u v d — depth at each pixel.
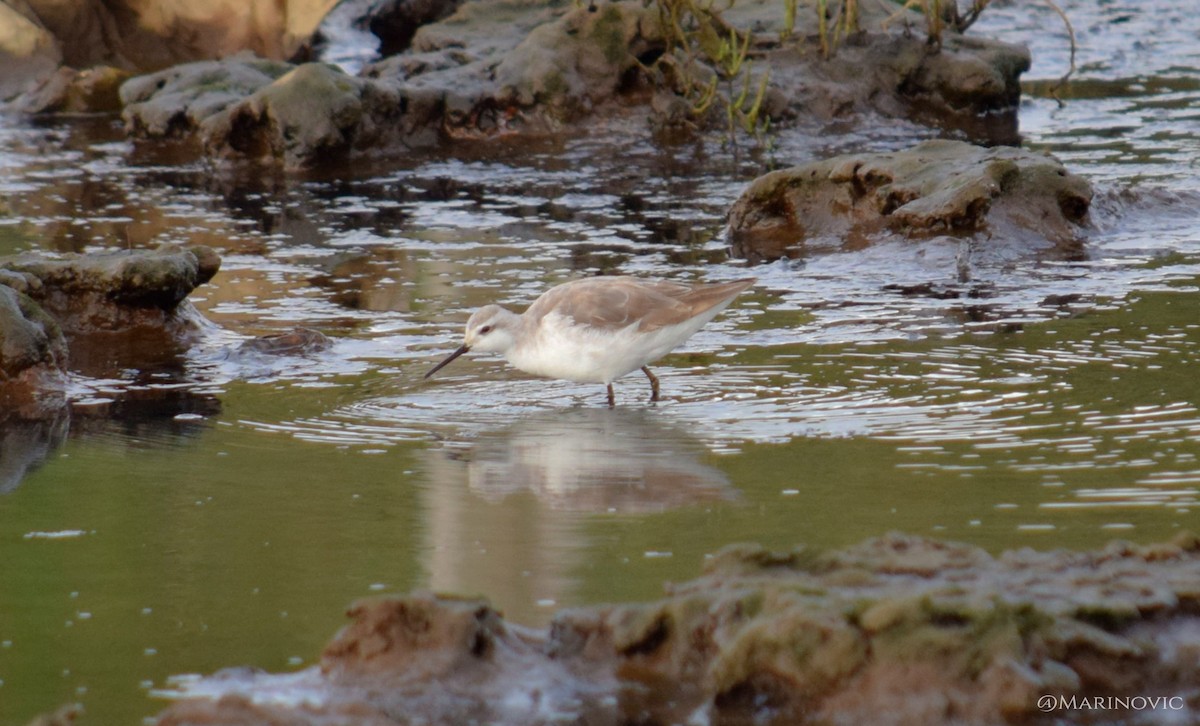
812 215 20.31
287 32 31.59
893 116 27.16
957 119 27.06
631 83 27.59
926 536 9.88
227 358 15.31
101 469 11.99
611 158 25.36
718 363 14.57
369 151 26.06
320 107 25.42
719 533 10.20
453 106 26.81
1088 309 16.02
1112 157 23.58
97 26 31.86
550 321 13.41
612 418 13.11
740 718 7.70
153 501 11.20
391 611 8.33
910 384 13.63
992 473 11.23
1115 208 20.23
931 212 19.06
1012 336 15.07
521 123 27.14
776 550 9.77
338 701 7.89
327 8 31.47
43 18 31.33
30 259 16.66
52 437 12.92
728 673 7.71
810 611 7.79
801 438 12.27
